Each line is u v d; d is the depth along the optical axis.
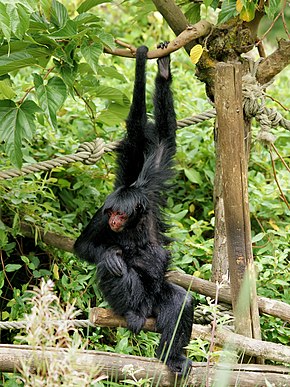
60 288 8.78
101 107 10.53
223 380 6.30
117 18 14.54
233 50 8.07
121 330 8.53
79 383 5.12
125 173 8.02
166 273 7.71
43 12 7.14
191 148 10.71
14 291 8.45
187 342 7.19
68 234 8.97
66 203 9.67
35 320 5.19
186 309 7.24
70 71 7.36
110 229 7.62
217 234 8.32
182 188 10.74
